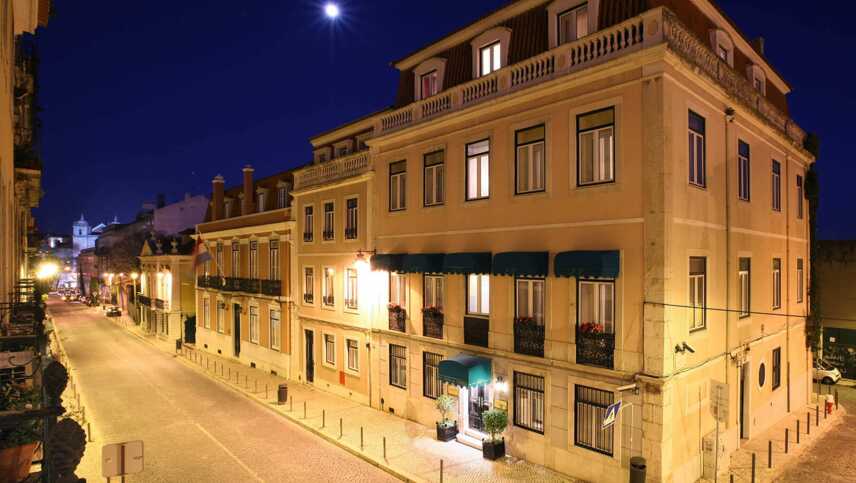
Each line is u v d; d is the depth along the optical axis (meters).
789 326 18.39
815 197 20.62
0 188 7.73
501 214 14.70
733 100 14.14
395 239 18.81
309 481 13.33
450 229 16.41
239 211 33.69
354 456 15.05
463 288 15.93
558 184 13.26
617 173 12.05
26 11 12.27
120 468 8.02
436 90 17.50
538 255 13.36
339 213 22.20
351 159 21.45
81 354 34.66
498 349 14.64
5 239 9.34
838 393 21.80
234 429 17.80
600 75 12.31
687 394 11.99
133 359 32.66
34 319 8.20
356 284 21.16
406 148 18.25
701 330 12.68
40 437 5.26
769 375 16.78
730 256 14.05
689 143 12.40
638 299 11.62
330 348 22.97
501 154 14.71
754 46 19.02
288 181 27.55
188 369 29.27
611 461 11.98
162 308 41.47
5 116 9.12
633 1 12.29
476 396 15.90
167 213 54.69
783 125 18.44
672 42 11.52
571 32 13.57
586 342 12.46
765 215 16.56
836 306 24.61
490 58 15.77
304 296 24.88
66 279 124.25
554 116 13.36
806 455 14.31
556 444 13.16
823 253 25.05
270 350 27.75
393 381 19.12
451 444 15.45
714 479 12.01
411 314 17.98
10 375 6.20
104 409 20.55
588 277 12.64
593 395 12.55
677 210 11.62
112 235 73.00
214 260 35.34
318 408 19.92
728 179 14.05
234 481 13.38
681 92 11.91
